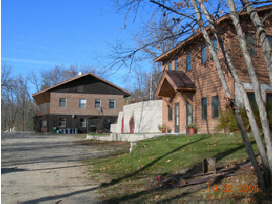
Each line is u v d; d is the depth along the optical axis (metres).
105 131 39.19
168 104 21.02
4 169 10.79
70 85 40.41
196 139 12.35
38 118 42.62
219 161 8.50
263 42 5.79
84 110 40.56
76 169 10.68
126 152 14.62
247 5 6.03
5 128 64.06
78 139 26.80
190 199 5.87
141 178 8.29
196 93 17.58
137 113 26.44
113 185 7.86
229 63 6.46
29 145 20.98
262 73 14.48
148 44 8.25
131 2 7.70
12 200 6.45
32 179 8.86
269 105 11.91
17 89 64.56
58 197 6.71
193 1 7.10
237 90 14.02
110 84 41.53
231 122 12.82
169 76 18.16
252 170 6.82
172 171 8.47
